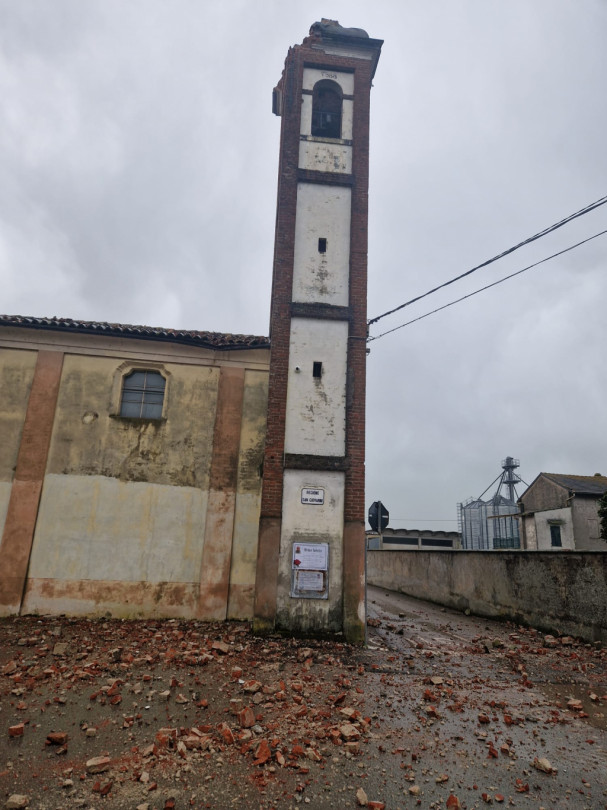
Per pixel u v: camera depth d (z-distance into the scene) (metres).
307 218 12.43
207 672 7.77
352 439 11.33
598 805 4.62
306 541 10.76
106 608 11.52
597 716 6.77
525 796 4.73
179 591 11.77
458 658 9.69
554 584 12.33
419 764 5.25
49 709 6.23
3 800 4.38
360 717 6.24
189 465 12.46
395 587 23.61
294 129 12.86
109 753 5.25
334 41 13.47
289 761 5.18
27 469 11.96
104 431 12.40
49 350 12.67
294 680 7.63
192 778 4.83
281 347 11.62
